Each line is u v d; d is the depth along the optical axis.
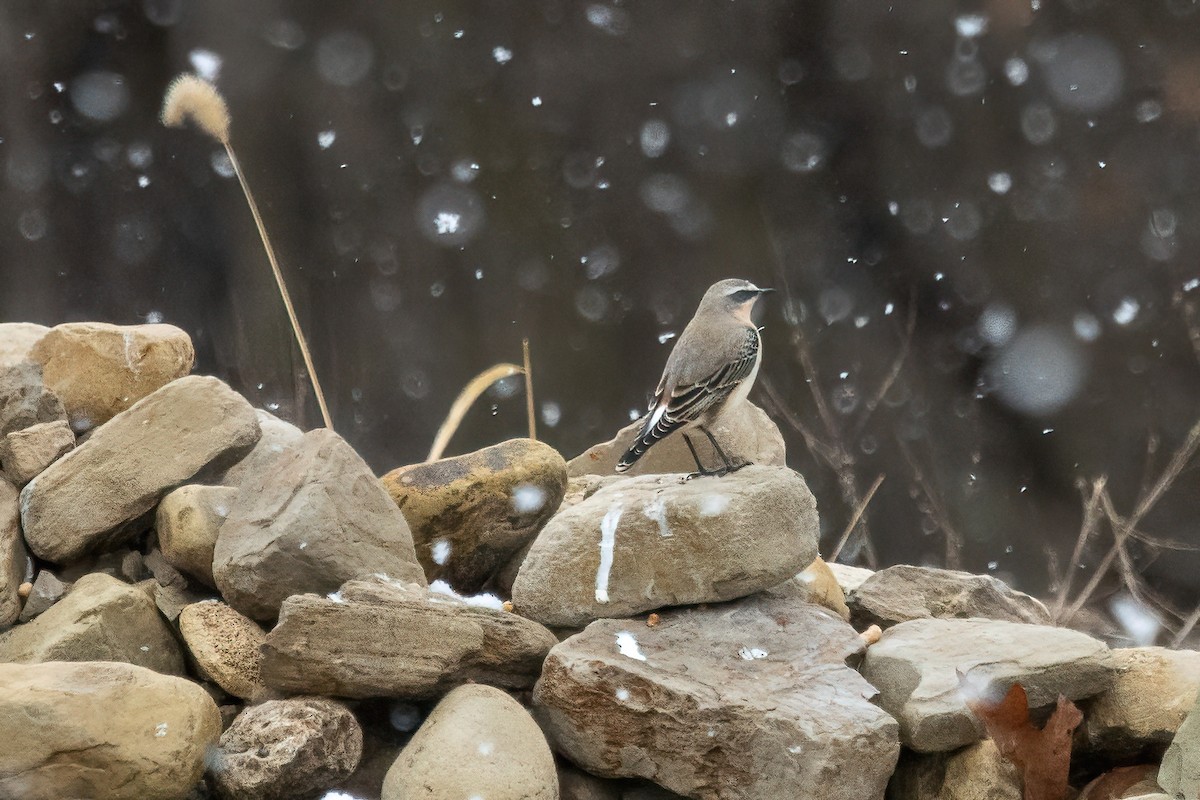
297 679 5.35
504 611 5.99
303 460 6.12
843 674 5.62
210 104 7.63
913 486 15.05
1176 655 5.83
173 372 7.13
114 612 5.76
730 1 16.06
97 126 15.37
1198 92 15.05
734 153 16.30
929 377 15.68
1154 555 13.39
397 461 16.05
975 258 15.79
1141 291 15.16
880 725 5.21
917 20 15.84
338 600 5.49
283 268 15.79
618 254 16.44
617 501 6.24
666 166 16.45
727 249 16.31
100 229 15.48
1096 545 13.89
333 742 5.13
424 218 16.16
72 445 6.57
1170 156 15.20
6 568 5.90
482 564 6.97
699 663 5.70
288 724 5.10
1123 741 5.69
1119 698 5.71
